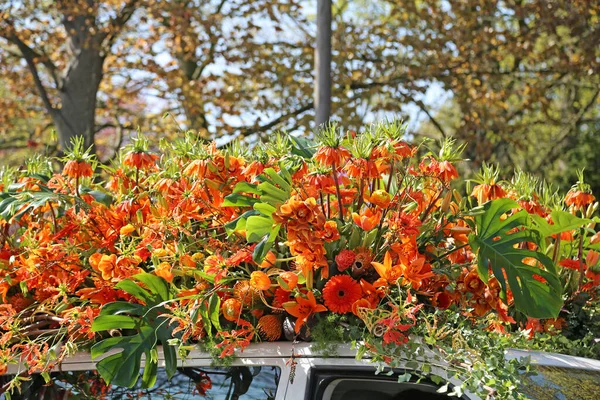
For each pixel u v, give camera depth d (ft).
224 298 10.35
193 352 10.02
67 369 10.40
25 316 11.65
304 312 9.69
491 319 10.48
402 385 9.20
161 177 11.77
